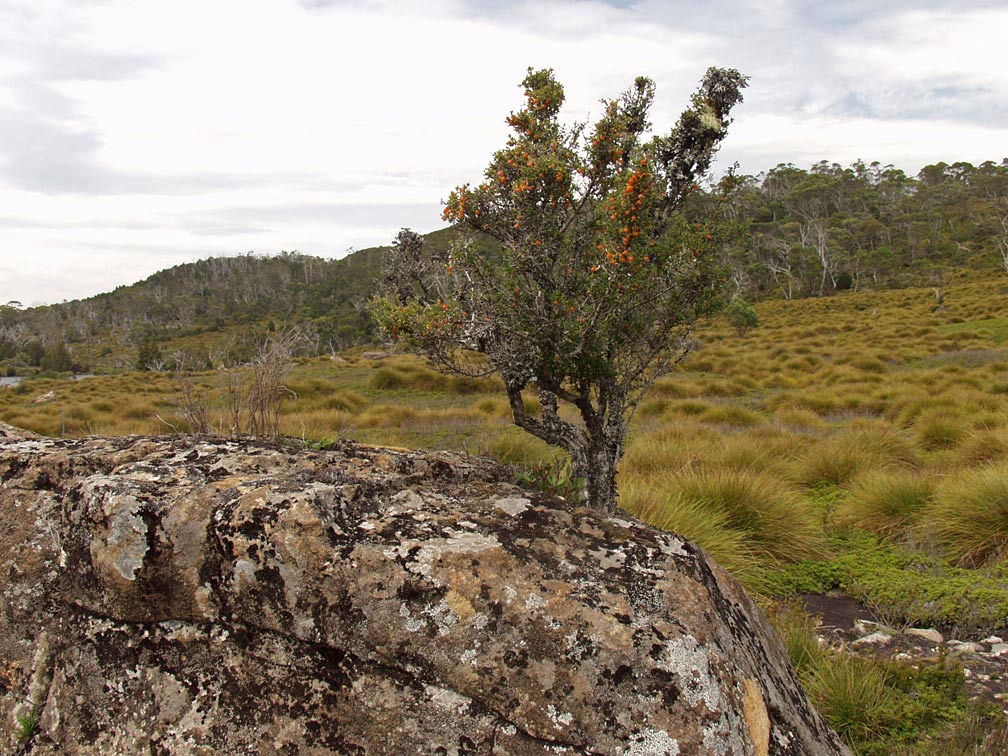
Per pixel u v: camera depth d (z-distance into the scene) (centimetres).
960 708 387
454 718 236
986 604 533
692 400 1752
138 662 274
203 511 275
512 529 278
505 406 1705
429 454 372
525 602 244
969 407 1385
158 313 15975
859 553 679
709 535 618
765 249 9469
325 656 253
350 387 2503
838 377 2255
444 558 254
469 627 242
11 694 292
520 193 401
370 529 269
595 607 244
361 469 330
